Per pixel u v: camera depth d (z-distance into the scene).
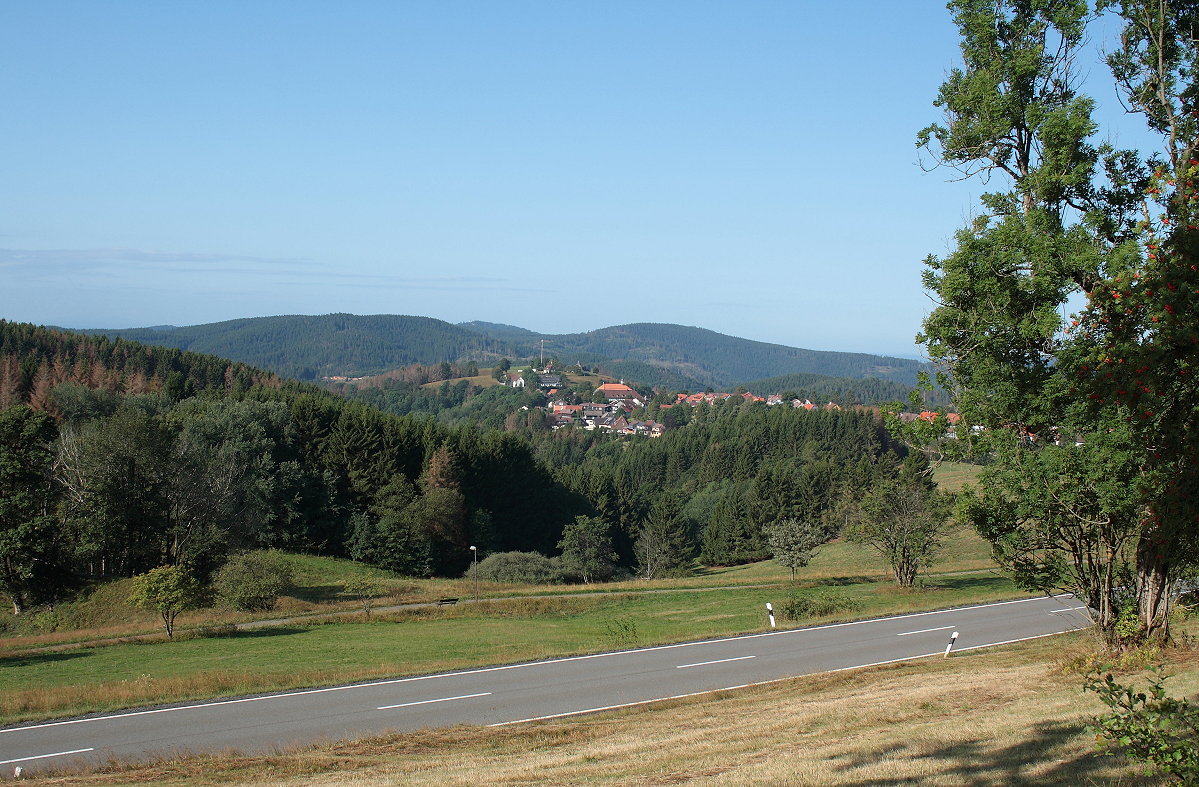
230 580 48.09
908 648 26.31
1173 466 10.73
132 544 57.94
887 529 46.34
